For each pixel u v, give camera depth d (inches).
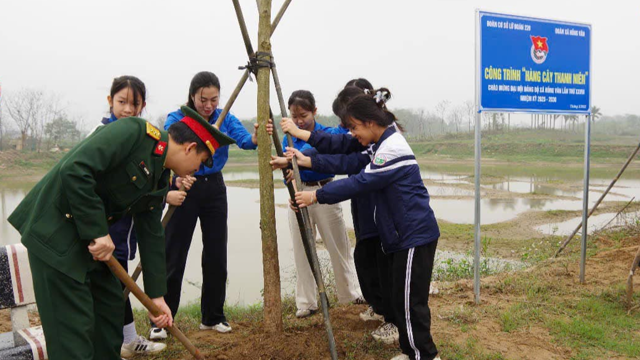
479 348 136.5
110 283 102.5
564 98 179.8
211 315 150.6
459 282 200.8
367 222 135.9
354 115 117.3
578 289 185.3
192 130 101.7
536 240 362.9
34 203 94.0
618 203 575.2
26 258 120.4
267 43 128.8
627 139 2429.9
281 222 477.1
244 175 1132.5
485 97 163.5
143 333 154.3
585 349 136.3
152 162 97.7
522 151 1732.3
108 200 96.7
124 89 118.6
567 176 1010.7
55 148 1705.2
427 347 117.6
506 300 175.3
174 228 140.6
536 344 138.9
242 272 291.0
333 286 202.4
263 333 137.1
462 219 486.0
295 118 155.0
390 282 125.0
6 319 167.8
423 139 2346.2
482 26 161.2
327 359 127.9
